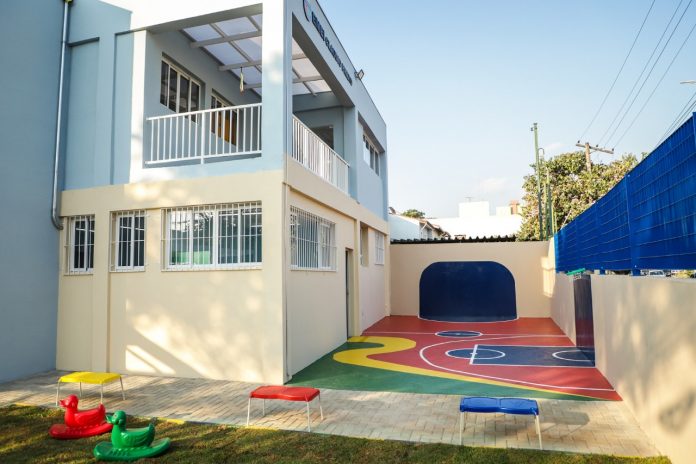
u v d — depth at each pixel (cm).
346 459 469
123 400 696
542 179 3222
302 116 1447
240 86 1247
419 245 1983
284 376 791
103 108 929
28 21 889
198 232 866
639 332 567
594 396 697
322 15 1088
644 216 564
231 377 812
